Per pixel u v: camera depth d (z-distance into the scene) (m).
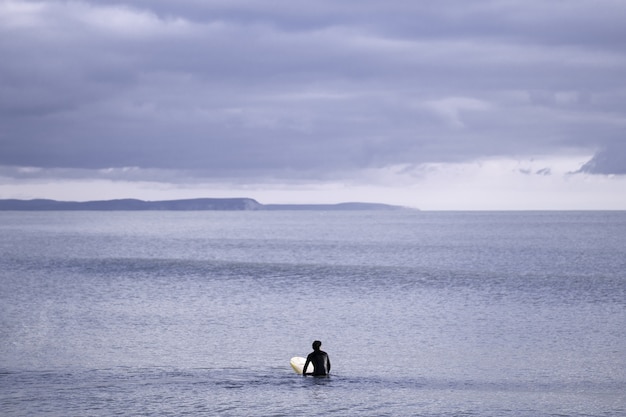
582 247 157.62
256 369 38.06
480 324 53.69
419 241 188.88
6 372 36.81
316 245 169.88
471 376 37.25
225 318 56.16
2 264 108.38
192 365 39.00
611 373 38.09
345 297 69.88
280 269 101.75
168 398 31.47
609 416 29.62
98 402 30.69
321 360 36.34
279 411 29.67
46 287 77.25
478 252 141.62
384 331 50.62
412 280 86.69
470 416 29.47
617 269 101.44
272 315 57.88
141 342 45.84
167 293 72.62
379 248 157.12
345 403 31.06
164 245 168.25
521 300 67.81
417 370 38.66
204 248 156.25
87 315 57.12
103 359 40.50
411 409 30.34
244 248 156.75
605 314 58.72
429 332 50.34
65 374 36.34
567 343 46.41
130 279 86.62
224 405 30.44
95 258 122.75
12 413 29.03
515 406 31.03
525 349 44.50
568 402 31.80
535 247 158.50
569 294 72.38
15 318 55.22
